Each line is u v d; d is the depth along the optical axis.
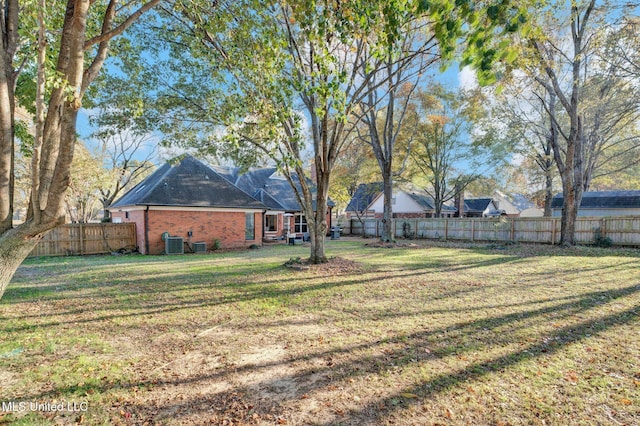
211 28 5.76
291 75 6.73
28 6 3.72
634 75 10.71
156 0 4.28
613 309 5.34
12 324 4.80
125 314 5.31
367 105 16.08
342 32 4.56
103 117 8.98
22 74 6.67
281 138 6.09
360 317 5.13
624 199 22.98
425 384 3.10
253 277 8.35
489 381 3.15
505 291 6.69
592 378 3.20
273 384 3.13
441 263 10.63
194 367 3.48
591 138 17.59
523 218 17.75
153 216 15.00
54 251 14.06
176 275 8.73
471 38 2.87
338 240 22.28
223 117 6.46
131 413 2.65
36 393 2.93
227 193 17.72
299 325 4.79
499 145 20.19
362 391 2.99
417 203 32.91
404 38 6.32
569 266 9.80
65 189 3.34
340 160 23.56
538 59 9.68
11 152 3.46
